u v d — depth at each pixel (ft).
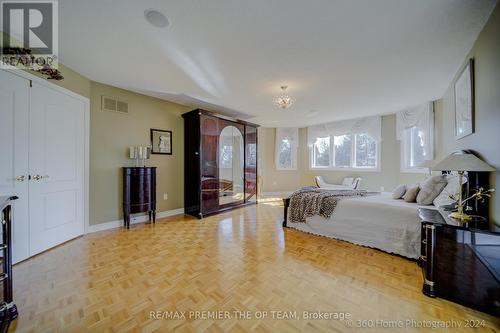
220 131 15.16
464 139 8.25
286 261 7.45
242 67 8.82
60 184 8.88
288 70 9.08
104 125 10.89
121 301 5.23
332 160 20.98
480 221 5.49
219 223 12.25
